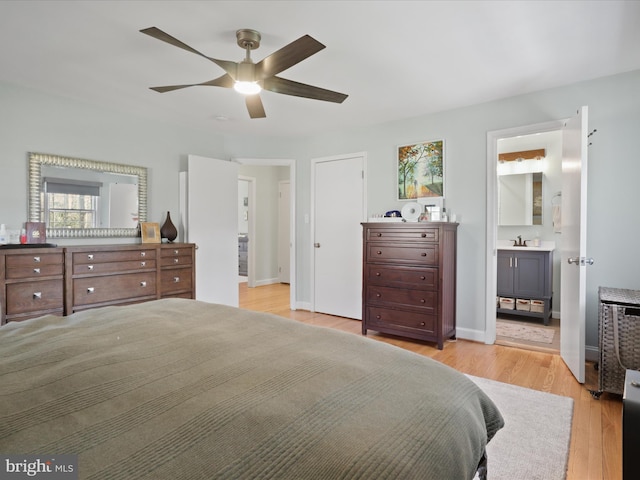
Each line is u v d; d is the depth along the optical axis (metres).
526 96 3.40
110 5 2.06
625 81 2.95
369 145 4.44
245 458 0.71
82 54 2.65
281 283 7.45
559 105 3.23
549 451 1.83
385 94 3.41
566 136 3.07
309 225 5.00
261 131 4.78
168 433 0.77
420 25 2.25
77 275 3.19
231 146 5.01
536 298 4.36
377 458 0.74
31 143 3.34
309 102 3.63
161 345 1.29
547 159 4.70
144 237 4.07
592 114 3.07
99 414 0.84
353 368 1.15
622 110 2.96
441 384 1.12
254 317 1.72
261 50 2.56
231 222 4.80
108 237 3.88
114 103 3.71
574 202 2.81
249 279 6.95
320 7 2.07
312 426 0.82
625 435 1.25
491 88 3.26
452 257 3.69
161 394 0.93
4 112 3.19
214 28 2.29
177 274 3.97
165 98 3.57
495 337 3.72
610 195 3.00
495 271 3.65
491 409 1.20
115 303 3.45
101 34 2.37
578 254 2.68
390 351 1.34
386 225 3.72
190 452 0.72
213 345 1.30
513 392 2.51
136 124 4.11
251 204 6.94
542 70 2.89
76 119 3.62
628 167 2.94
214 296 4.59
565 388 2.59
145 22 2.23
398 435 0.83
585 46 2.51
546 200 4.71
